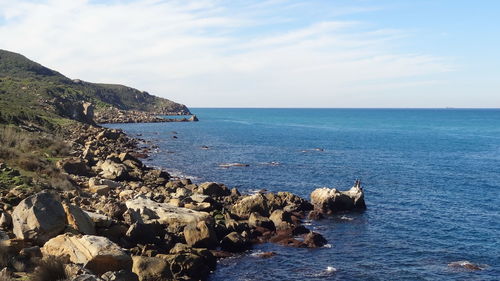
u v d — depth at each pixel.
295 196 43.94
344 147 106.06
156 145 99.75
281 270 28.11
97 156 63.84
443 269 29.27
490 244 34.47
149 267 21.73
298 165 74.31
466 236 36.44
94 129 100.56
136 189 43.38
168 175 55.59
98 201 33.16
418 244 34.19
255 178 61.19
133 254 24.78
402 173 68.25
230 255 30.00
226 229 33.06
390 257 31.25
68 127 97.94
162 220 31.94
